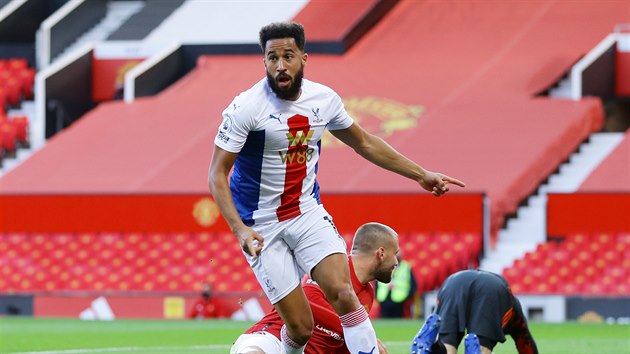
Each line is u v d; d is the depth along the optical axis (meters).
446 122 96.81
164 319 77.69
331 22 112.69
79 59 113.12
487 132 94.44
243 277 83.56
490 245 83.00
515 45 107.06
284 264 26.09
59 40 120.12
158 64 112.06
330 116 26.25
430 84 103.38
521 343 32.16
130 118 105.62
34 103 115.94
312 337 27.27
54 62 119.69
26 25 122.56
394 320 68.94
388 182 90.31
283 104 25.52
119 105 108.44
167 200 86.44
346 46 110.25
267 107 25.36
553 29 108.62
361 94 102.69
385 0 115.94
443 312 31.27
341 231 81.88
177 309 79.44
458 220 81.12
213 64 112.31
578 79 97.88
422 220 81.38
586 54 103.56
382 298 70.00
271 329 26.91
